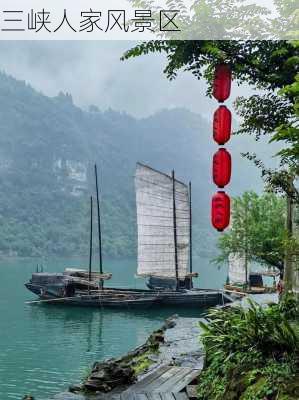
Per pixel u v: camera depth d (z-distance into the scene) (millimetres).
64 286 40938
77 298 38969
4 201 172750
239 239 28562
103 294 39375
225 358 7539
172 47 6625
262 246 27234
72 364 20453
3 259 134750
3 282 65625
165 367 10820
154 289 41594
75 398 9180
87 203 183500
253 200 28594
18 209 172000
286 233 6809
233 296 34531
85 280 41844
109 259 152375
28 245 150625
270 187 7457
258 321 7375
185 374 10125
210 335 8383
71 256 154125
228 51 6707
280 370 6242
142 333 28438
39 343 25188
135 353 14219
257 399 6043
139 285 65062
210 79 7402
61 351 23172
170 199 44438
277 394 5902
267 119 7840
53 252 155250
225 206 6703
